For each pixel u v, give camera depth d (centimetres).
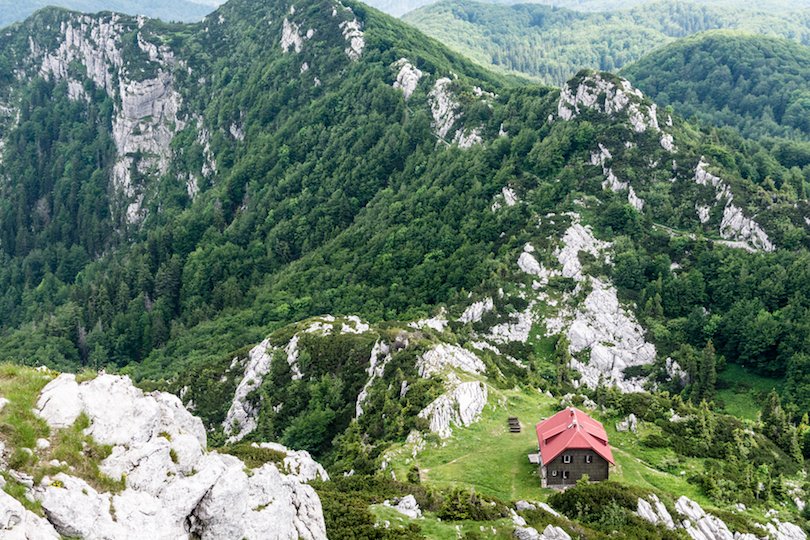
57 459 3966
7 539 3309
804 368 13238
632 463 8600
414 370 11031
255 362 13975
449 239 17938
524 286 15275
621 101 18850
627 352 14138
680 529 7056
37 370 4688
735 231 16038
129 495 4091
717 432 9812
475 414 9719
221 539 4325
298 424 11525
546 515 6812
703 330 14400
